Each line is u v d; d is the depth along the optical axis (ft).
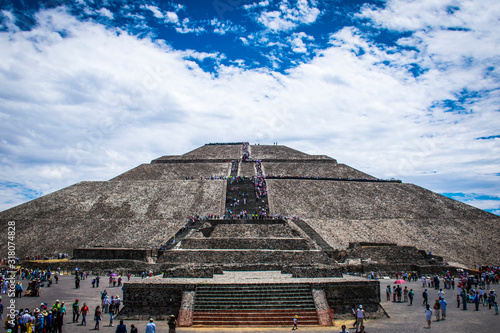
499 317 75.72
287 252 120.26
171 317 60.29
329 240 164.66
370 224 189.26
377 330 66.74
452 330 66.54
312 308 73.46
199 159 315.58
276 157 326.85
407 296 98.17
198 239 132.36
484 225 194.18
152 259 140.97
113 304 73.87
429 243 174.19
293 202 214.69
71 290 102.94
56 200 214.28
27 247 167.12
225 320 70.74
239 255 120.16
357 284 77.77
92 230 177.58
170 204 207.92
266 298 75.66
